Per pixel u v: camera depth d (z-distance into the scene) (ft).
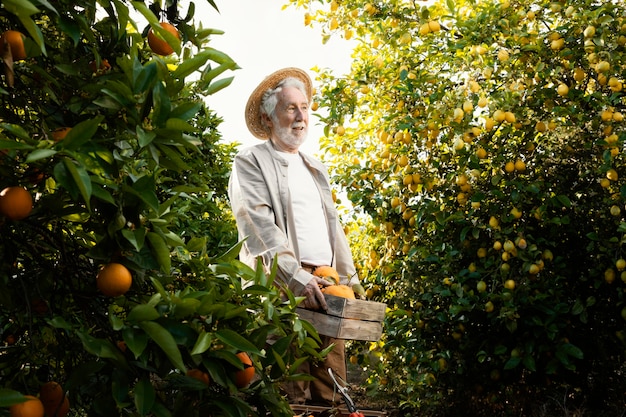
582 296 14.20
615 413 13.78
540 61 13.41
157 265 4.70
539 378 14.34
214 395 5.10
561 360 12.91
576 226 14.06
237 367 5.07
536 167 13.94
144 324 4.48
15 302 5.02
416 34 14.71
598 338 13.97
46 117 4.78
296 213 10.77
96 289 5.11
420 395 14.84
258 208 10.36
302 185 11.08
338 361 10.35
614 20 12.65
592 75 13.83
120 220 4.41
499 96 13.07
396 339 14.70
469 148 13.96
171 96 4.87
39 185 5.09
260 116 12.10
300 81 11.56
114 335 4.98
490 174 14.11
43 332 5.81
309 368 10.16
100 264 5.18
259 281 5.95
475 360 14.34
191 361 5.03
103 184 4.37
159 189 11.32
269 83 11.98
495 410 15.01
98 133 4.68
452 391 15.08
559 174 13.83
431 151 14.64
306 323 6.06
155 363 4.66
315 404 10.18
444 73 14.70
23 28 4.53
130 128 4.62
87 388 4.77
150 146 4.48
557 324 13.23
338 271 11.43
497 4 13.80
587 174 13.65
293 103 11.18
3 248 4.75
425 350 14.60
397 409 15.08
